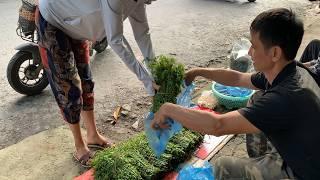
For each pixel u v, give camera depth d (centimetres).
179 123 230
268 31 189
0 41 511
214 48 527
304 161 197
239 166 227
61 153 329
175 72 246
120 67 473
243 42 417
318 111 192
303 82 196
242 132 200
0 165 313
